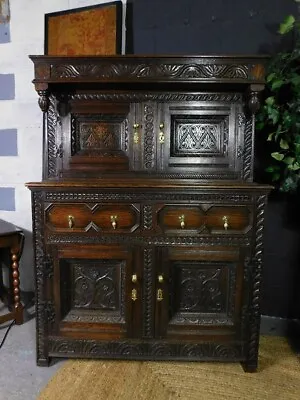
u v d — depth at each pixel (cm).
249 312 138
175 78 133
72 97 148
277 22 165
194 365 145
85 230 136
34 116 195
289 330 175
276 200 175
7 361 146
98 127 150
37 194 135
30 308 196
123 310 142
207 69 132
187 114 148
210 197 132
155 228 135
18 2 188
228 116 147
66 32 175
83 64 134
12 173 202
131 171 150
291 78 144
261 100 156
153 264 138
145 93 148
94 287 141
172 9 174
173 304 141
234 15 169
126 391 128
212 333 141
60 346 143
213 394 127
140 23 177
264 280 181
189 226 135
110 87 145
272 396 127
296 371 142
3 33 192
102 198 134
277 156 148
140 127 148
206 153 149
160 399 124
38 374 138
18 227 194
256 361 141
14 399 123
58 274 140
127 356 143
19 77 194
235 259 136
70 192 134
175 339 142
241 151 147
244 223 134
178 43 175
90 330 142
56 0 184
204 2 170
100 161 150
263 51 168
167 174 149
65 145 150
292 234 175
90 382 133
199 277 140
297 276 176
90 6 173
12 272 178
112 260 139
